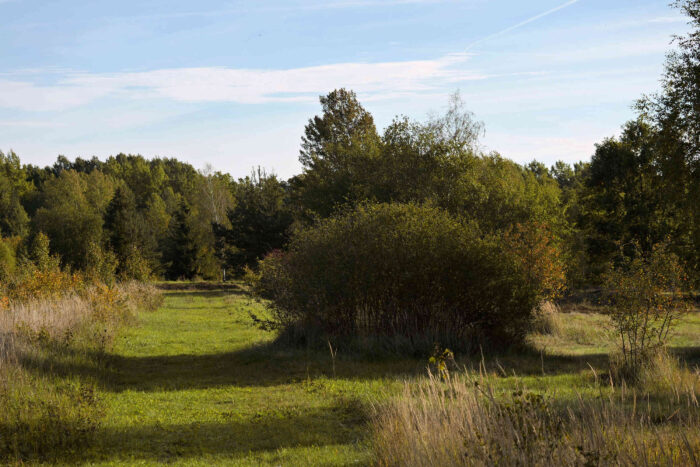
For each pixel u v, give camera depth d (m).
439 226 15.73
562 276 22.28
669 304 11.54
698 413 6.70
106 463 6.62
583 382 10.51
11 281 20.39
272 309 16.83
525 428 4.69
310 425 8.23
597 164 43.78
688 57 22.52
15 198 81.81
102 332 15.88
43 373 10.12
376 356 13.88
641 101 24.56
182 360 14.20
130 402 9.69
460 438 5.18
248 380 11.60
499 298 14.79
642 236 39.69
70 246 66.81
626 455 4.39
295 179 54.09
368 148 37.69
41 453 6.92
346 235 15.76
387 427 6.34
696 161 22.41
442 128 34.38
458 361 13.18
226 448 7.22
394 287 15.09
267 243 51.03
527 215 29.83
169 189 106.50
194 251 67.38
